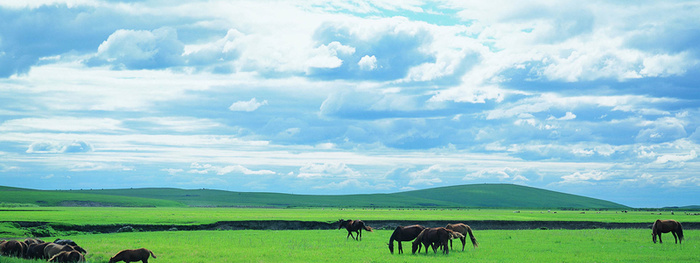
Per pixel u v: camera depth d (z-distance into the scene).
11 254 34.53
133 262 34.25
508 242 49.59
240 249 42.25
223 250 41.31
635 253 39.66
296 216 97.56
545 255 38.19
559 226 84.81
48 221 65.81
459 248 43.75
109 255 37.59
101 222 69.06
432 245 39.56
